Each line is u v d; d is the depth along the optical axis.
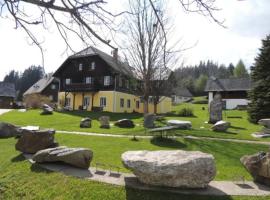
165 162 6.76
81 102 44.25
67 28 3.78
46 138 10.47
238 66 105.88
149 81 21.16
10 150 11.79
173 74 26.28
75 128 20.11
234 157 11.04
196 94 100.88
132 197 6.50
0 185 7.78
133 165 6.91
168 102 48.03
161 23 3.92
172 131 16.77
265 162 7.18
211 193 6.49
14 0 3.33
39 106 46.78
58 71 45.72
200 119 29.19
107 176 7.64
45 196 7.02
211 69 123.44
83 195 6.84
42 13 3.64
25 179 7.97
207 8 3.50
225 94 56.97
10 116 31.30
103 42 3.79
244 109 47.38
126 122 21.17
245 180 7.59
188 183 6.64
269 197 6.43
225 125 18.72
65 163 8.70
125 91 43.28
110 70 40.16
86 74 43.81
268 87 28.09
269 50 29.69
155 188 6.71
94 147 12.45
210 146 13.35
